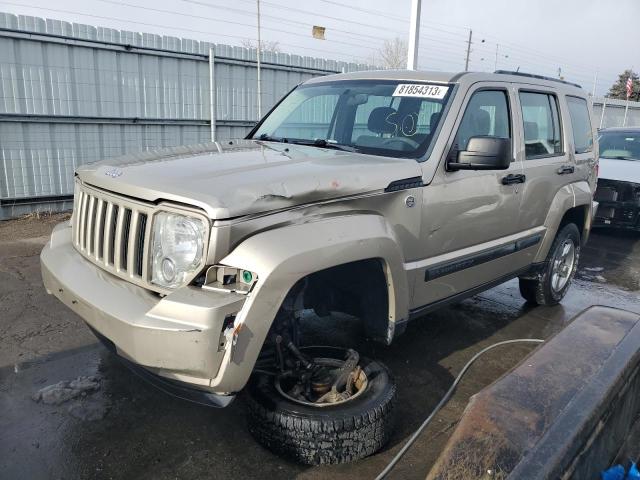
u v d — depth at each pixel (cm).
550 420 151
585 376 173
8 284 534
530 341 452
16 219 848
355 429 271
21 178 869
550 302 542
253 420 281
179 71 1024
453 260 370
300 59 1212
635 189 828
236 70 1113
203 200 242
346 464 286
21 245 689
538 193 456
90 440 300
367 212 302
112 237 288
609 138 1009
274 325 288
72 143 912
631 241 899
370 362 318
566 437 143
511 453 139
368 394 289
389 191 312
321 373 304
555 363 181
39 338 419
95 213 304
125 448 294
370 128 388
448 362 417
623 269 727
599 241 895
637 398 196
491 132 407
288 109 458
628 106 2559
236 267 243
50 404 331
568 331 206
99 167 313
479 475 135
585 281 664
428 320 501
